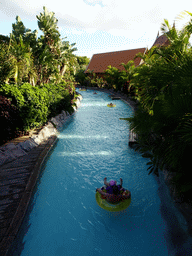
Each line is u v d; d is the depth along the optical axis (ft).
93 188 21.44
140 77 16.24
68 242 14.32
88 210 17.79
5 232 13.08
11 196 17.24
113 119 53.78
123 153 30.55
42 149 29.04
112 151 31.40
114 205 16.61
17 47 38.70
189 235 12.20
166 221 15.74
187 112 12.01
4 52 36.47
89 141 36.01
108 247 13.92
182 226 13.41
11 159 24.72
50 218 16.70
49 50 56.65
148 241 14.24
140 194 20.10
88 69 165.58
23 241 13.70
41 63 50.55
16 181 19.72
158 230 15.23
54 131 39.52
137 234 14.92
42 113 36.47
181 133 12.91
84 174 24.35
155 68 14.35
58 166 26.25
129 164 26.94
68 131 42.60
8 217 14.58
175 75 12.76
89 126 46.78
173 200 16.14
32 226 15.56
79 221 16.44
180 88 12.48
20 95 31.42
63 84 67.26
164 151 14.84
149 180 22.77
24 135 32.30
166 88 13.35
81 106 75.51
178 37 24.82
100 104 80.07
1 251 11.51
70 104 62.49
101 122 50.60
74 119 53.88
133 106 69.05
